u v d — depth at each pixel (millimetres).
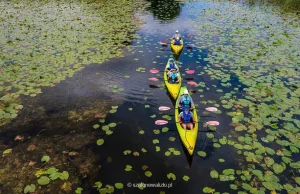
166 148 7949
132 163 7352
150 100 10539
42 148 7859
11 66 12758
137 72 12852
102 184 6656
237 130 8680
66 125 8906
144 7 28578
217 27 21094
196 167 7254
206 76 12438
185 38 18219
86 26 20078
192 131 8242
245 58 14453
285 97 10547
